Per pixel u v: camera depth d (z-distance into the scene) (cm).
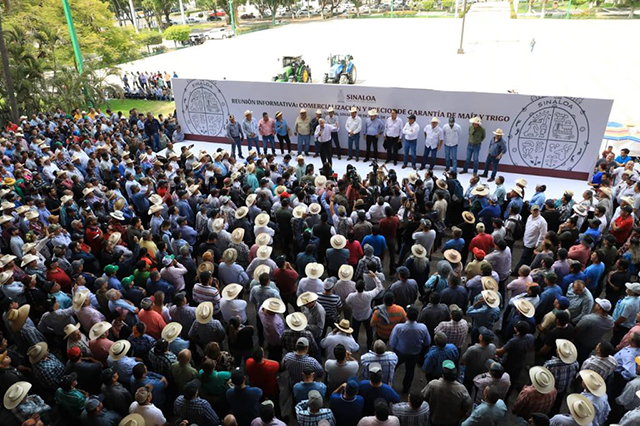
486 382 493
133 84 3194
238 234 823
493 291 634
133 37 3297
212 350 529
